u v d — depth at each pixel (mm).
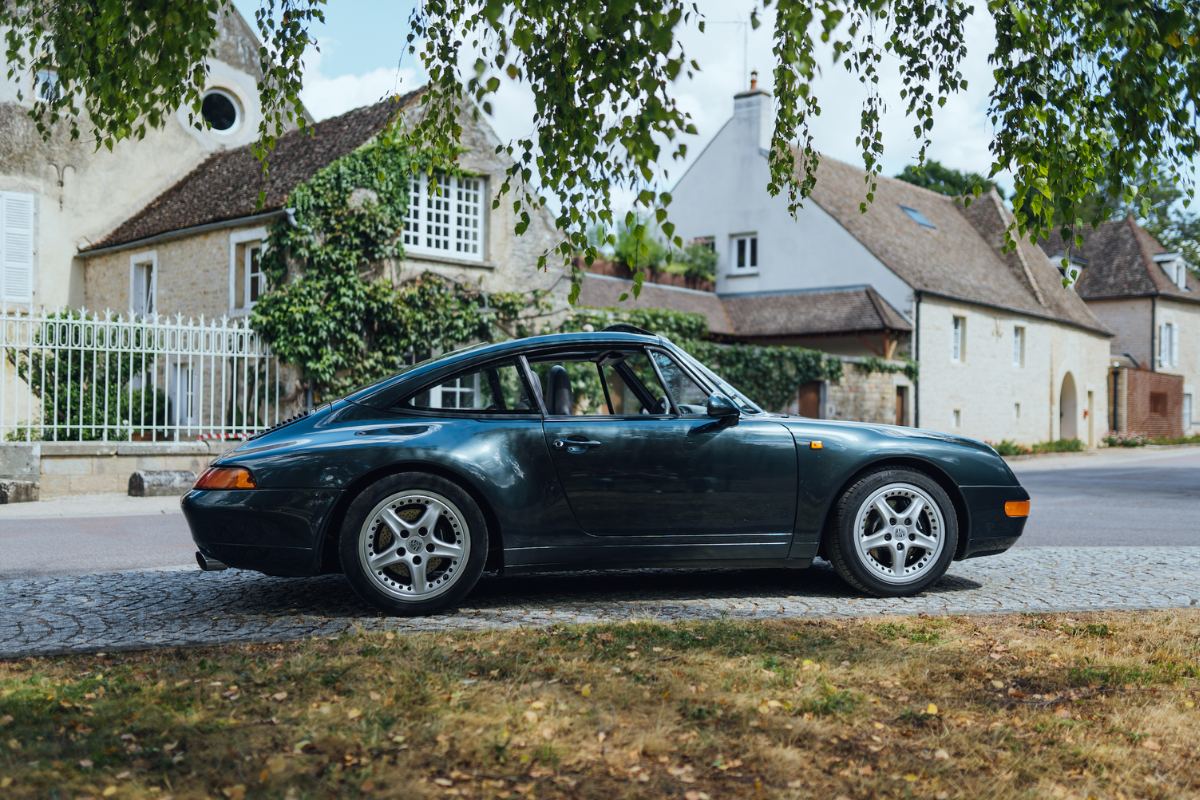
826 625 4574
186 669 3727
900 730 3139
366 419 4996
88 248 21062
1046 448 29562
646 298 25594
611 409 5504
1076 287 43938
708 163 29625
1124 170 4832
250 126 23453
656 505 5043
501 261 18141
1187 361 44688
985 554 5547
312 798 2553
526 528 4918
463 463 4836
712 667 3762
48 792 2561
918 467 5480
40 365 13555
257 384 14852
